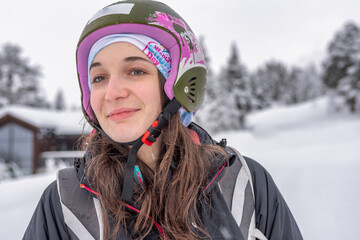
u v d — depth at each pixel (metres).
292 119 49.38
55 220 1.04
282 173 8.43
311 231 3.47
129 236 0.99
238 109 39.34
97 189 1.03
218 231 1.05
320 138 28.84
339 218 3.85
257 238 1.16
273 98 67.00
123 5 1.10
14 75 47.09
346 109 43.25
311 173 8.16
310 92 66.44
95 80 1.10
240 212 1.12
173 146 1.11
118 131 1.02
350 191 5.37
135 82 1.04
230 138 30.75
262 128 46.47
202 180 1.12
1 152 16.58
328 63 43.03
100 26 1.05
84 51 1.14
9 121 16.70
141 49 1.05
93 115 1.20
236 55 40.12
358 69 39.53
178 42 1.14
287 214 1.26
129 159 1.03
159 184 1.08
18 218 3.98
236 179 1.19
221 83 38.69
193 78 1.24
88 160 1.11
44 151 17.73
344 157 11.86
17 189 5.51
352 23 40.41
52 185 1.13
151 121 1.07
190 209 1.06
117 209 1.01
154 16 1.10
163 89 1.13
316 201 4.79
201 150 1.20
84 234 1.00
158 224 1.04
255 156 15.60
